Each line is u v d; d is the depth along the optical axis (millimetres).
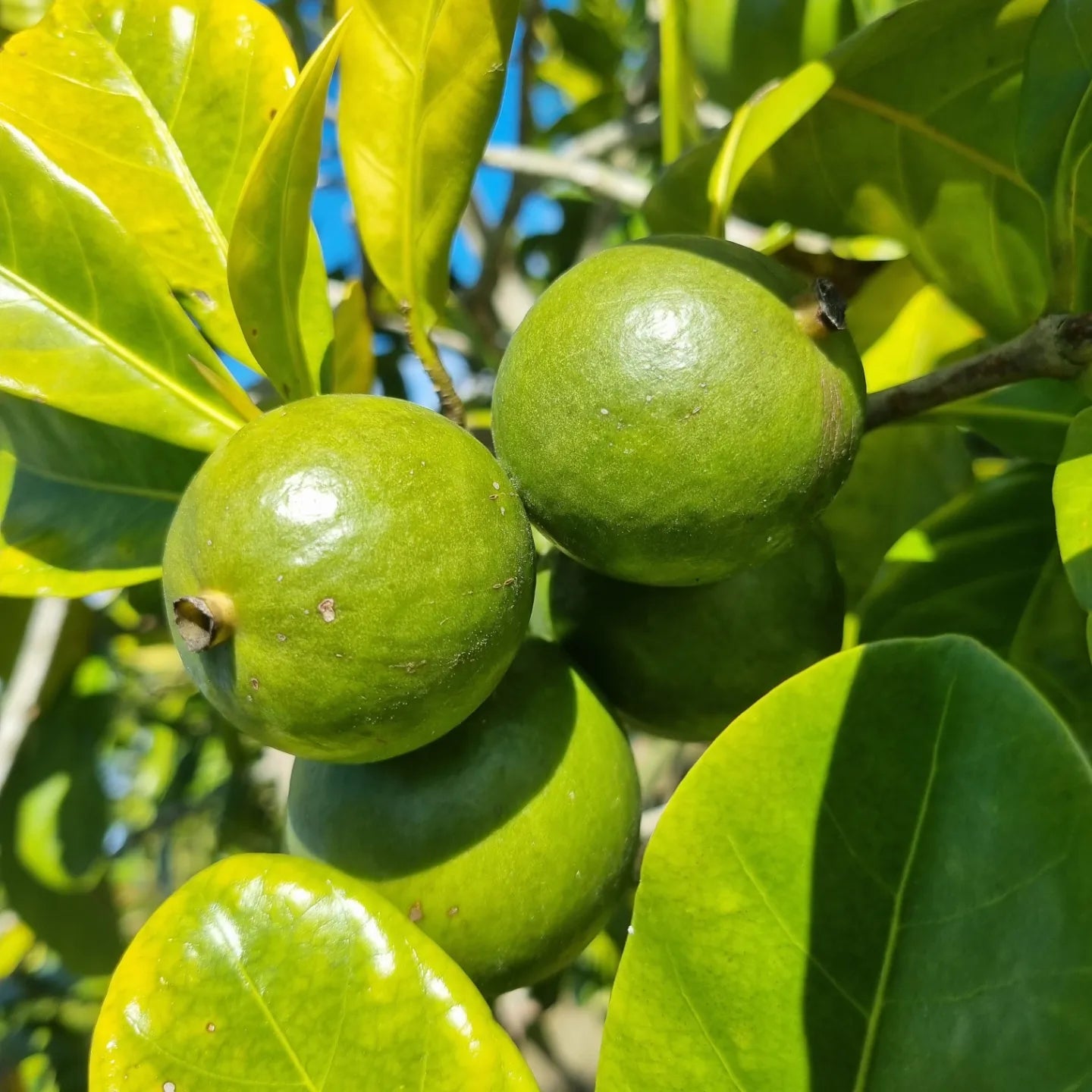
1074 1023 139
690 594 215
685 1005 156
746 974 156
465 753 190
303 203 203
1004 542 230
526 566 180
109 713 441
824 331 183
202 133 238
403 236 232
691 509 181
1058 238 205
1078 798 144
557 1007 692
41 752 423
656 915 158
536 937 193
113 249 217
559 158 407
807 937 155
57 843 418
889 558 233
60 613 336
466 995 162
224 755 595
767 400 177
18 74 234
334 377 240
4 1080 515
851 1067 151
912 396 220
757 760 158
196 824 667
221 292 244
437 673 167
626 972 157
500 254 449
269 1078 161
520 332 192
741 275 183
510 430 190
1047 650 221
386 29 214
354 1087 160
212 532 164
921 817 153
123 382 222
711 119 419
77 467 241
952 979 147
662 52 290
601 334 179
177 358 224
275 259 206
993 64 232
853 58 232
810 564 222
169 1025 162
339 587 160
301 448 166
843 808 156
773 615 216
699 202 267
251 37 234
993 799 149
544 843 190
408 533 164
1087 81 199
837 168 260
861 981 152
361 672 163
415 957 164
